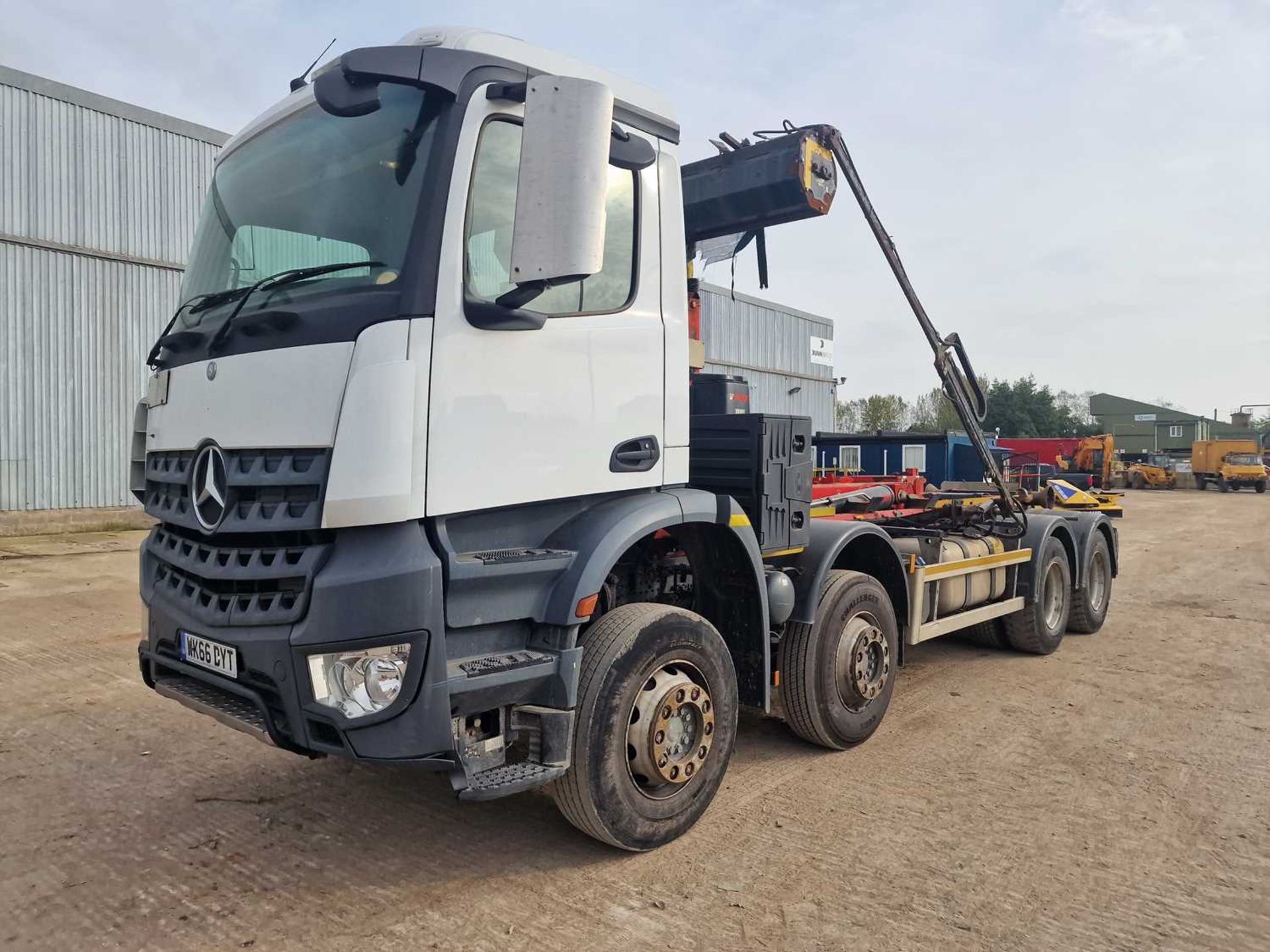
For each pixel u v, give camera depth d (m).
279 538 2.94
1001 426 59.38
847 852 3.59
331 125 3.31
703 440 4.46
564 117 2.80
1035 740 5.02
